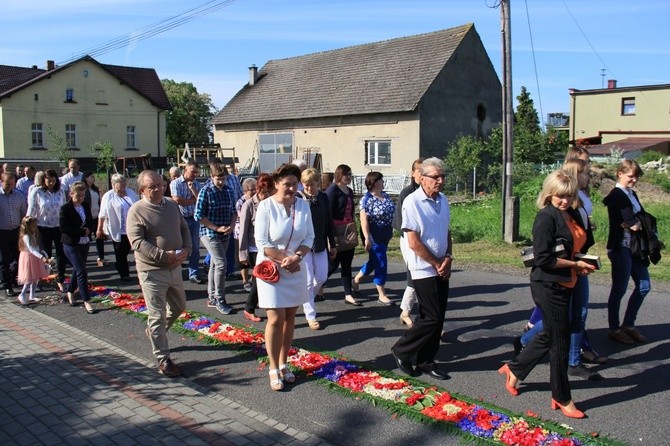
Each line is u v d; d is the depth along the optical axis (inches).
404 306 277.7
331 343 255.1
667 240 488.4
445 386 203.9
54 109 1745.8
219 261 310.7
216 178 310.5
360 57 1355.8
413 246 201.6
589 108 1694.1
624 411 181.3
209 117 2896.2
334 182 315.9
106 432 175.2
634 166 233.8
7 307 328.5
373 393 196.1
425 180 204.8
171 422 181.5
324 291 354.6
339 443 167.2
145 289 224.1
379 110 1165.7
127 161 1393.9
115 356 244.1
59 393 204.8
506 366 213.2
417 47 1262.3
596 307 299.9
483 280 375.2
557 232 178.1
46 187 385.1
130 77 2012.8
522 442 159.2
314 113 1286.9
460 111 1212.5
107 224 390.0
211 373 223.5
